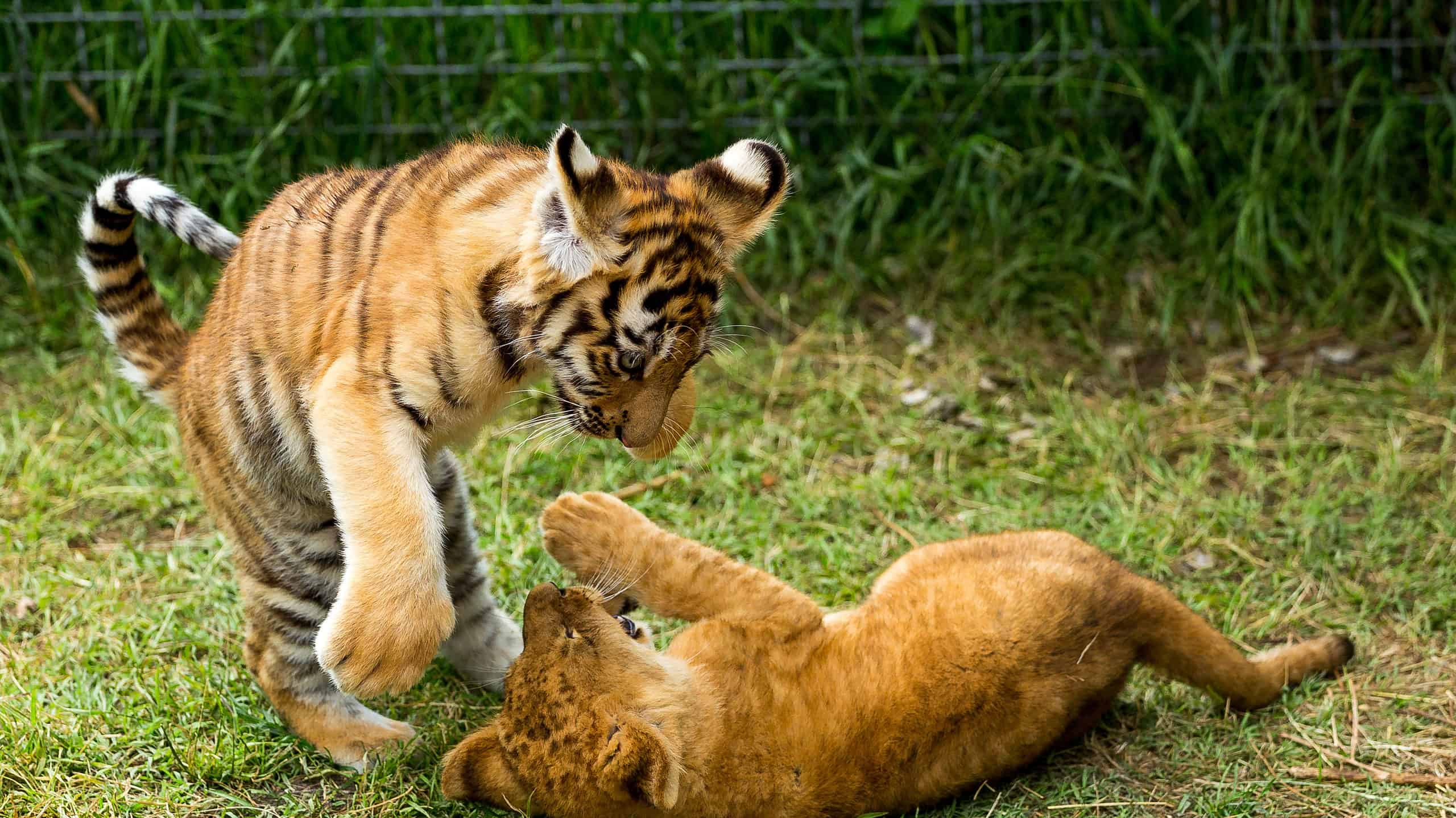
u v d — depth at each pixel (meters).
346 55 13.38
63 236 12.78
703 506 10.07
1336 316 12.45
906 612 7.07
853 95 13.60
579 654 6.36
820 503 9.95
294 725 7.28
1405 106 13.01
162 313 7.88
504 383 6.75
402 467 6.43
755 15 13.66
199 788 6.87
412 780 7.00
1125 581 7.36
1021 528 9.73
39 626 8.34
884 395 11.61
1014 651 6.87
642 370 6.63
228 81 13.12
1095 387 11.80
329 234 6.84
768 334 12.59
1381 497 9.87
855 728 6.57
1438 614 8.58
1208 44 13.38
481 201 6.60
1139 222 13.10
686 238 6.62
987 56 13.51
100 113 13.45
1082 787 7.03
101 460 10.34
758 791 6.37
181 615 8.48
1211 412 11.27
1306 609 8.73
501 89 13.28
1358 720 7.52
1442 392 11.22
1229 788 7.00
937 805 6.86
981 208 13.15
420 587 6.36
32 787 6.74
